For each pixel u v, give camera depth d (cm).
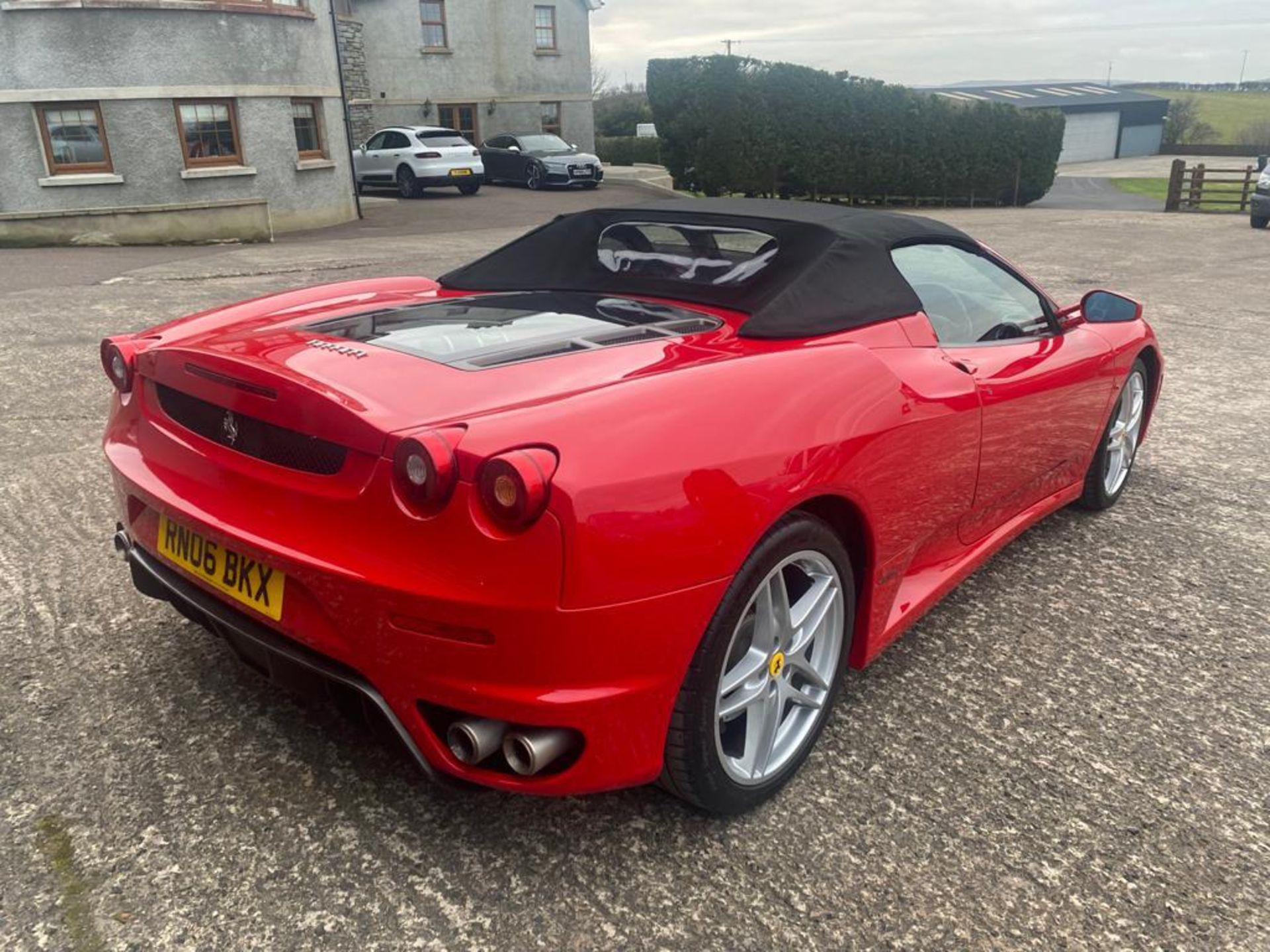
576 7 2875
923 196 2583
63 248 1299
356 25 2450
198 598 211
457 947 176
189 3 1389
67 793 213
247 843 199
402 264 1095
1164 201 2781
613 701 175
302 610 187
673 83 2545
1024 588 330
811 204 301
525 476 159
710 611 181
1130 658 285
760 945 179
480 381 191
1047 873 198
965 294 292
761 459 190
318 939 177
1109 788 225
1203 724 253
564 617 166
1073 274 1094
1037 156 2570
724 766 199
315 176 1623
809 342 234
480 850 200
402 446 166
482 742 175
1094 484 383
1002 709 257
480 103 2764
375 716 189
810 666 221
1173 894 194
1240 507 409
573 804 214
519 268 301
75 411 502
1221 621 309
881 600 245
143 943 175
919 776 227
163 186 1426
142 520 232
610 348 216
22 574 316
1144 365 394
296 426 185
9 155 1311
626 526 169
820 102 2475
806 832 208
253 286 930
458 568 167
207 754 227
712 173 2573
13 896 184
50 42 1303
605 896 189
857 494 215
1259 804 222
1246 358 698
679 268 274
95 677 257
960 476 263
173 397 222
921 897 191
